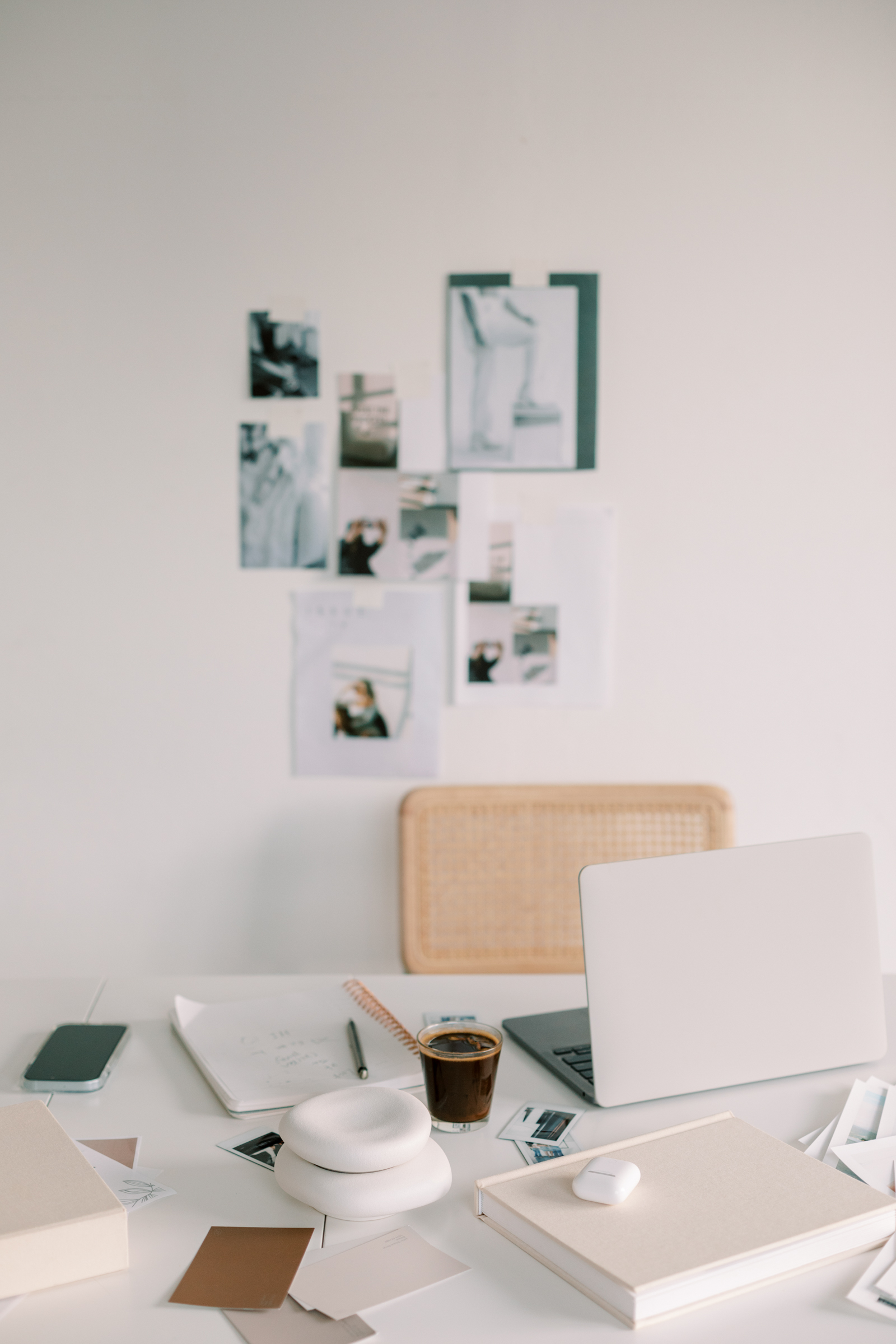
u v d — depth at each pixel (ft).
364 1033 3.57
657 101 6.23
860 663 6.55
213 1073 3.26
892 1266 2.40
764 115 6.24
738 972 3.27
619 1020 3.12
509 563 6.43
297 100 6.18
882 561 6.50
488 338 6.30
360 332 6.30
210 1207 2.64
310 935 6.58
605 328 6.35
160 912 6.55
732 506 6.46
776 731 6.57
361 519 6.38
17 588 6.37
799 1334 2.19
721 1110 3.13
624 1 6.17
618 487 6.42
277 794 6.51
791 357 6.39
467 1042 3.09
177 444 6.32
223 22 6.13
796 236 6.31
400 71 6.18
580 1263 2.32
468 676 6.47
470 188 6.24
